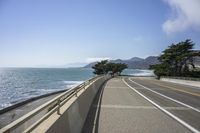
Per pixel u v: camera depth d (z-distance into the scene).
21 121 3.70
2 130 3.13
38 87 66.56
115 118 11.31
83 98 11.70
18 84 79.62
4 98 44.09
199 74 76.62
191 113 12.88
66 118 7.16
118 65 121.25
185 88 32.22
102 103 16.19
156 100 18.14
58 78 121.56
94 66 120.69
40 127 5.19
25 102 24.19
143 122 10.48
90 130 9.09
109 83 40.53
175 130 9.15
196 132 8.91
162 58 81.12
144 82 45.84
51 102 5.68
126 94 22.22
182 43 79.00
